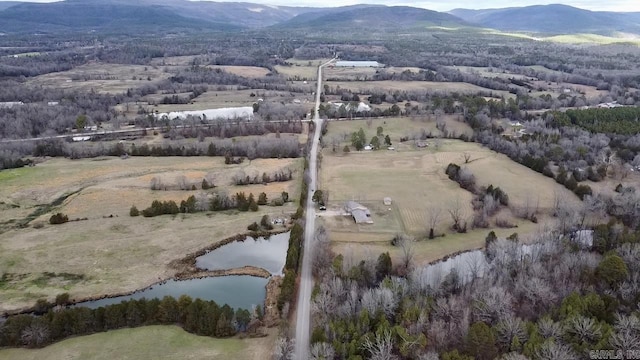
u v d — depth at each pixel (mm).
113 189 164750
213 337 93625
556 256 115875
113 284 113125
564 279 103188
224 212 150250
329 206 153750
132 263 121500
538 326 84625
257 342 92438
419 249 127688
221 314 94250
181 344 91188
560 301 95875
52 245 128250
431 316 92750
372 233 136125
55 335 92062
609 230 124938
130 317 96062
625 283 98438
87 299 107688
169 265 121500
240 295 110688
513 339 81000
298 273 116438
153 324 96938
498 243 120250
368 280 108750
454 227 139500
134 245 129500
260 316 98688
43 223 140375
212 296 110062
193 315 95250
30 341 90438
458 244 131125
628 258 108125
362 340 83625
